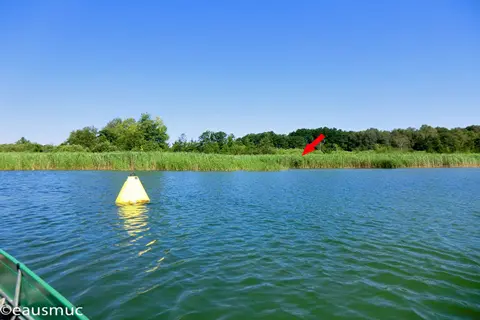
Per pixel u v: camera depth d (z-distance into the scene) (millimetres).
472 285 6609
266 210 14492
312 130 105938
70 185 22719
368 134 90312
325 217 13039
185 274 6973
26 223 11461
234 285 6441
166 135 79375
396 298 5980
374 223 12031
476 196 19156
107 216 12797
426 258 8203
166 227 11125
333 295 6062
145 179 28062
